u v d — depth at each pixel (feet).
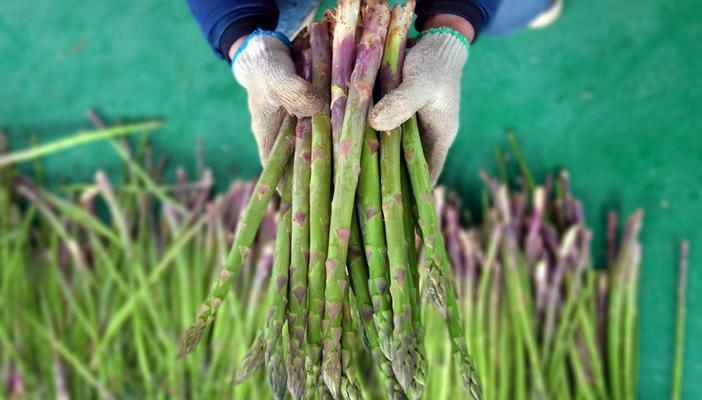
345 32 3.22
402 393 3.28
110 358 7.92
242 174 8.36
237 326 7.49
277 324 3.25
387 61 3.30
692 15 7.36
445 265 3.30
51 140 8.57
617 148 7.64
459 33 3.51
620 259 7.50
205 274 7.84
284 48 3.50
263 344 3.33
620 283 7.45
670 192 7.52
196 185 8.25
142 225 8.09
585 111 7.67
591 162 7.72
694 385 7.61
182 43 8.32
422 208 3.32
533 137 7.81
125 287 7.88
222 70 8.29
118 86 8.45
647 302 7.64
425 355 3.26
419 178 3.34
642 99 7.54
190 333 3.22
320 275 3.25
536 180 7.87
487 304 7.40
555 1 7.13
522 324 7.25
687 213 7.48
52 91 8.51
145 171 8.36
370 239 3.28
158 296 7.86
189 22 8.29
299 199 3.34
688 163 7.45
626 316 7.43
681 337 7.40
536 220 7.40
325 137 3.31
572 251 7.44
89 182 8.52
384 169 3.29
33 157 8.47
